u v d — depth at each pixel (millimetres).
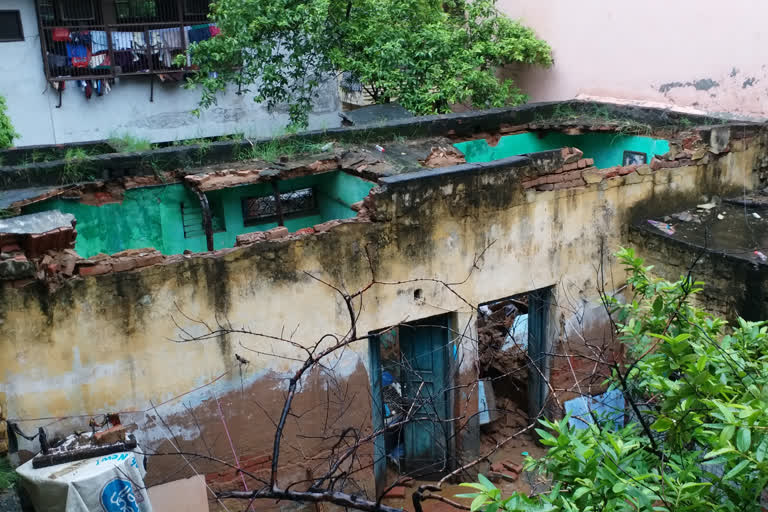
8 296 6746
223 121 16062
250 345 7898
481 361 10938
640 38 12422
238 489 8203
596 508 4020
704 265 8977
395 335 10891
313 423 8461
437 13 13789
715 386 4391
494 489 3912
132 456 6727
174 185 10047
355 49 13359
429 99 12336
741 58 10828
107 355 7277
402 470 9836
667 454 4645
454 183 8500
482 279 9102
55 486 6383
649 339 5855
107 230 9789
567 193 9352
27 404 7070
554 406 10031
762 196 10477
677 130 10906
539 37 14641
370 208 8164
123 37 14922
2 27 14125
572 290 9805
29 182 9164
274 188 10078
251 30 12305
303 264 7941
